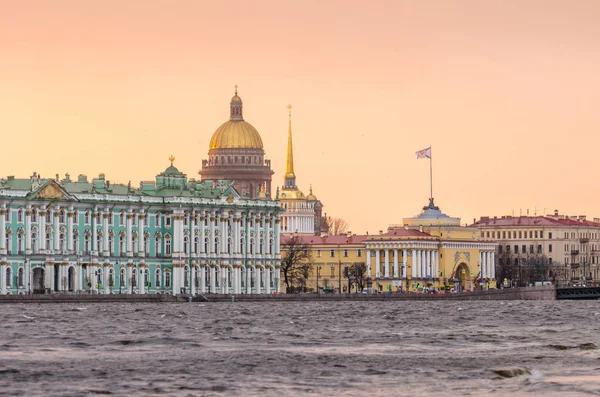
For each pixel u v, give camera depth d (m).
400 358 134.75
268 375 121.06
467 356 137.25
